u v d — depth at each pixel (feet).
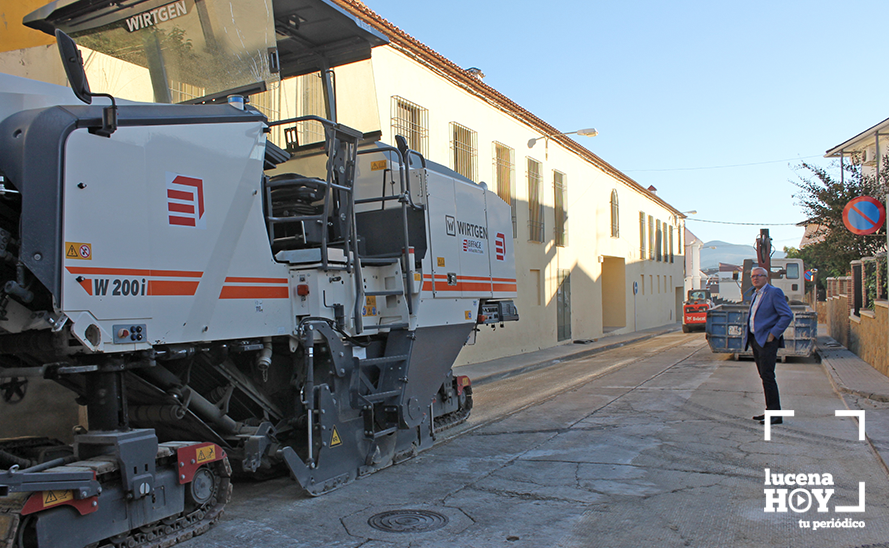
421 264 21.45
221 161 15.25
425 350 21.80
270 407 18.17
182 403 15.55
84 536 12.10
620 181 105.81
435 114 51.29
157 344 13.41
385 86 45.24
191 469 14.35
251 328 15.75
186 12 16.40
